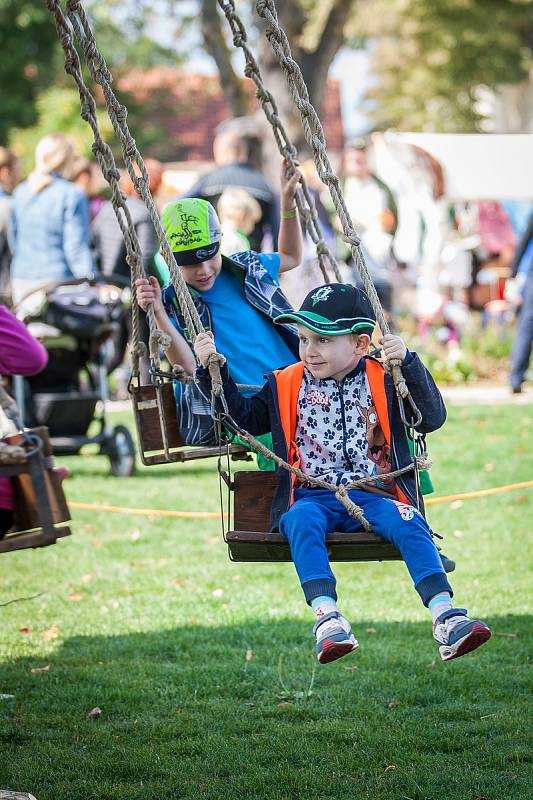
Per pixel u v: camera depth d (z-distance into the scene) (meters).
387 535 5.75
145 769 6.08
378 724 6.66
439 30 44.56
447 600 5.54
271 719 6.78
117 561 10.49
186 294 6.26
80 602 9.27
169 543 11.12
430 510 12.23
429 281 25.70
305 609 9.02
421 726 6.60
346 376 6.17
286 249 7.94
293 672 7.57
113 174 6.65
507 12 44.12
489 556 10.48
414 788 5.74
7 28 42.84
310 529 5.72
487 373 23.20
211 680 7.43
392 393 6.09
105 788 5.84
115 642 8.25
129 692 7.20
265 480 6.16
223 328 7.45
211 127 59.69
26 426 13.69
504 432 16.41
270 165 27.77
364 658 7.82
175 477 14.33
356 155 20.94
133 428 17.50
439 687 7.25
